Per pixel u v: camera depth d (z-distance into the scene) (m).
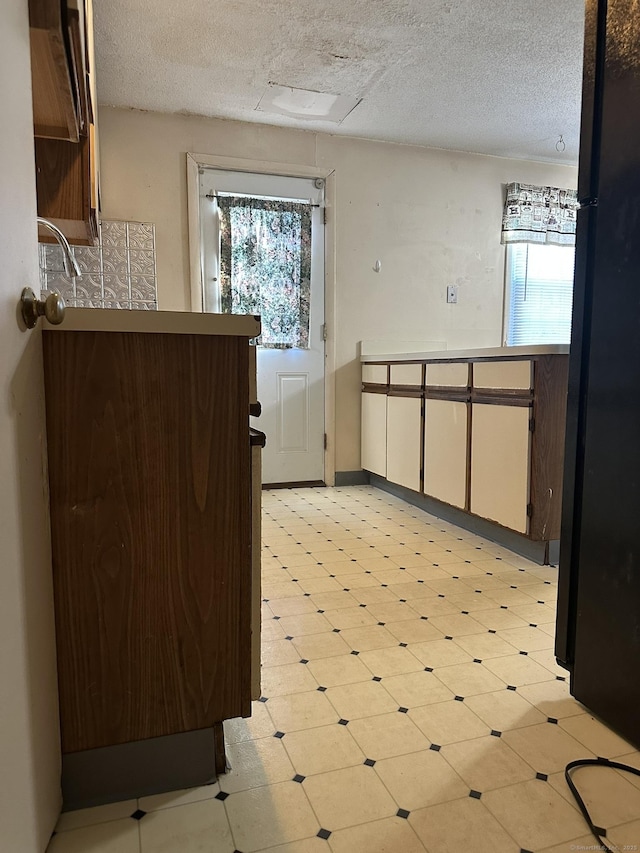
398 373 3.29
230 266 3.47
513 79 2.87
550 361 2.19
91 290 3.10
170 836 0.96
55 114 1.36
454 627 1.76
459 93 3.02
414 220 3.83
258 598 1.13
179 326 0.99
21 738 0.73
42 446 0.91
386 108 3.20
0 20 0.64
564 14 2.31
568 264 4.26
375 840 0.95
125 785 1.05
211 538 1.05
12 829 0.68
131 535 1.00
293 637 1.69
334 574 2.21
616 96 1.20
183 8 2.26
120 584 1.01
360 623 1.78
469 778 1.10
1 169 0.66
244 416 1.05
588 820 1.00
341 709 1.33
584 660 1.33
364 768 1.13
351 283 3.74
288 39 2.50
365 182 3.70
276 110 3.22
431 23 2.38
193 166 3.30
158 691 1.05
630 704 1.21
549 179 4.13
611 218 1.22
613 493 1.24
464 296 4.00
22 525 0.76
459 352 2.67
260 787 1.08
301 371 3.74
